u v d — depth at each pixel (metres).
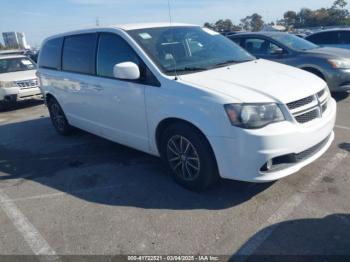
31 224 3.31
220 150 3.12
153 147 3.89
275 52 7.43
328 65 6.75
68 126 5.90
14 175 4.56
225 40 4.73
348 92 7.64
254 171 3.04
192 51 4.12
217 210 3.23
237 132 2.98
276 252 2.61
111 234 3.02
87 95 4.71
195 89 3.23
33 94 9.66
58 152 5.31
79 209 3.50
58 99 5.64
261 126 2.97
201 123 3.16
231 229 2.93
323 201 3.21
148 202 3.49
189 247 2.76
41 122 7.50
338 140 4.68
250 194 3.44
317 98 3.35
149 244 2.84
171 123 3.58
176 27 4.45
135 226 3.10
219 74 3.56
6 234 3.18
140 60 3.78
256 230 2.88
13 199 3.86
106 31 4.34
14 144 5.98
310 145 3.19
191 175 3.57
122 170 4.35
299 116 3.13
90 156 4.98
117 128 4.37
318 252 2.57
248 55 4.52
